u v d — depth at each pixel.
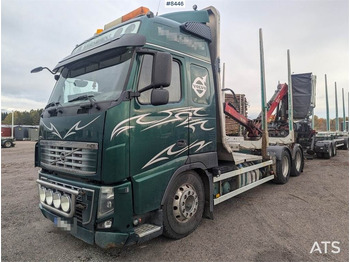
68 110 3.03
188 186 3.50
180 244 3.28
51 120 3.26
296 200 5.21
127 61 2.87
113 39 3.04
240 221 4.06
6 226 3.95
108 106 2.61
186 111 3.42
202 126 3.69
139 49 2.86
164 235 3.28
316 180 7.14
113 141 2.56
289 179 7.31
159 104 2.78
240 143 6.66
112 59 3.03
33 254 3.08
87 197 2.66
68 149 2.97
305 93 9.61
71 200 2.76
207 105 3.82
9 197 5.61
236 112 6.79
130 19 3.63
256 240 3.38
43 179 3.36
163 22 3.29
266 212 4.49
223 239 3.42
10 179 7.67
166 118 3.11
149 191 2.84
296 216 4.28
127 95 2.68
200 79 3.75
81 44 4.07
